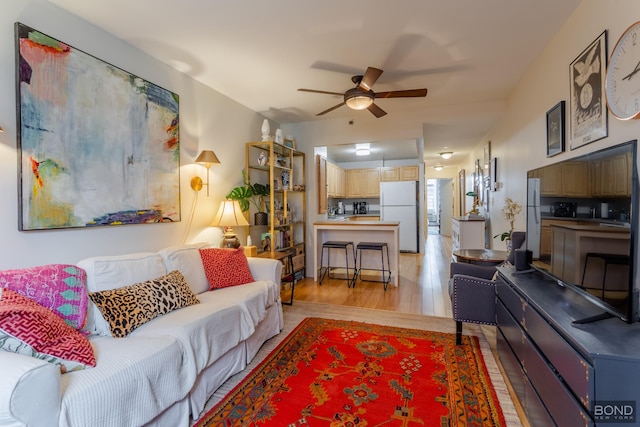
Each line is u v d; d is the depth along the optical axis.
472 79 3.38
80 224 2.13
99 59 2.28
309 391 1.96
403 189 7.31
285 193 4.59
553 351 1.30
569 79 2.23
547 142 2.62
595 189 1.47
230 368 2.12
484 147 5.60
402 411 1.76
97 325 1.75
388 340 2.67
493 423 1.65
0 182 1.76
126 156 2.46
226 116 3.76
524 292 1.72
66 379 1.25
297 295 4.07
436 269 5.54
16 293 1.49
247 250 3.49
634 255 1.22
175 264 2.45
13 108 1.82
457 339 2.56
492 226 4.95
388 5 2.09
